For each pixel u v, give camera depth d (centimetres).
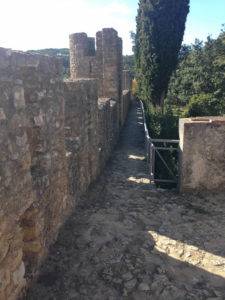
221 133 668
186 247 479
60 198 510
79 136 638
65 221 546
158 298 366
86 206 635
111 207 635
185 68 2819
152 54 1755
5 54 285
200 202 666
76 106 615
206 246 482
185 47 2738
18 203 321
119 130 1589
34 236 393
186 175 706
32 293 364
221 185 703
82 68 1579
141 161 1057
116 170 938
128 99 2736
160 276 405
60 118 494
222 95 2417
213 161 689
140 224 560
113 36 1391
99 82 1571
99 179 830
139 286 386
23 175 333
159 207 639
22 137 327
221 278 405
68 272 409
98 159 849
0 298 288
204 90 2564
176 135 960
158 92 1861
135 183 798
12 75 302
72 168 595
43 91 418
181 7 1666
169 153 861
